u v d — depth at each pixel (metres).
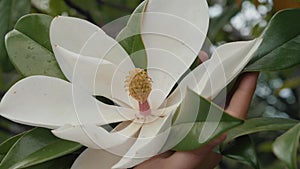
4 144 0.46
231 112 0.42
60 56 0.42
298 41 0.47
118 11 1.03
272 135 1.35
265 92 1.51
